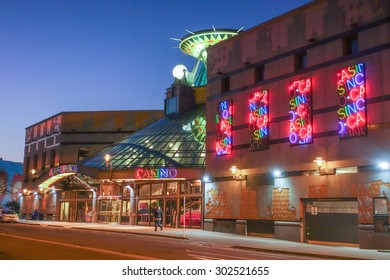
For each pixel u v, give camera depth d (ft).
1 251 65.77
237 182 124.57
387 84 91.15
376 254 77.46
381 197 89.61
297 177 107.14
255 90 122.31
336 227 98.99
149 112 253.85
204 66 229.86
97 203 183.83
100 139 254.47
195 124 177.88
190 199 145.59
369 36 95.50
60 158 255.50
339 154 98.27
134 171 153.38
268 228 114.52
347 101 97.40
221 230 128.26
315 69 106.01
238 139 125.80
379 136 91.25
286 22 115.55
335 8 103.40
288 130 111.14
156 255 64.90
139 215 163.22
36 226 155.33
